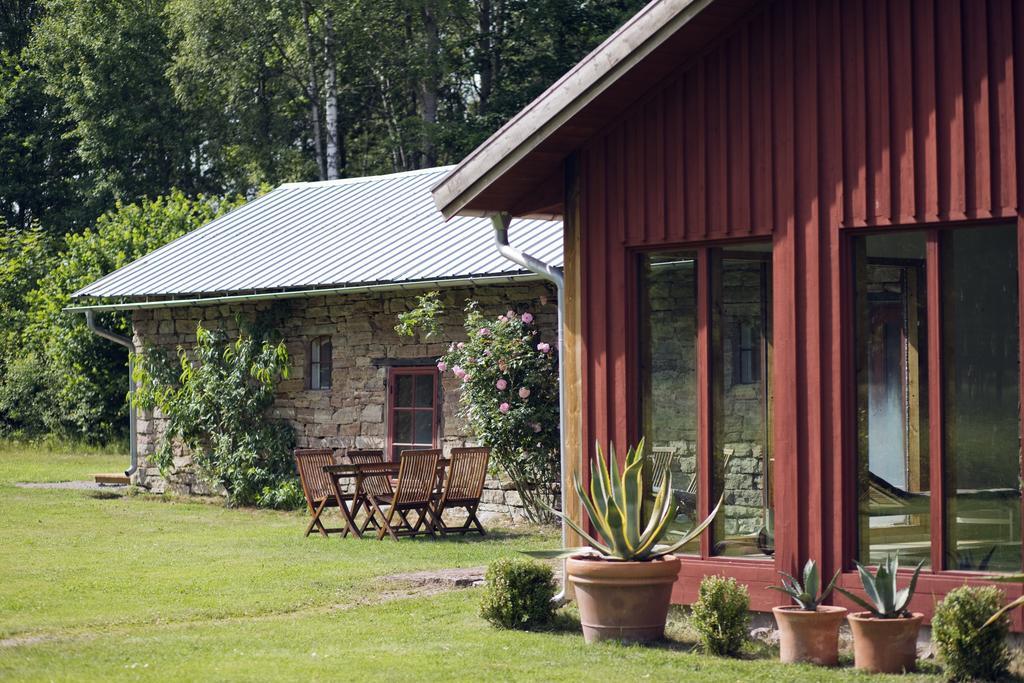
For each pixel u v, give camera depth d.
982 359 8.71
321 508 15.44
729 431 9.40
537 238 16.30
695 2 8.85
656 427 9.78
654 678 7.80
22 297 32.97
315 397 18.75
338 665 8.23
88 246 28.50
